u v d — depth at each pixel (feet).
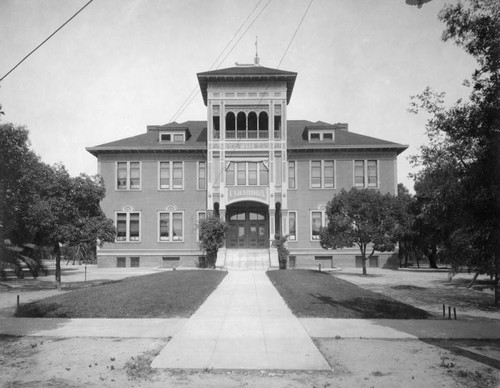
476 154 31.73
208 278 82.64
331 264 132.67
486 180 30.89
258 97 132.46
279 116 133.59
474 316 47.21
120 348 32.73
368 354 30.86
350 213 99.71
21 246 70.08
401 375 26.03
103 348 32.71
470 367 27.58
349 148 134.00
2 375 26.22
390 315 45.42
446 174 36.17
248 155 132.05
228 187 131.13
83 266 155.74
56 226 71.00
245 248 136.26
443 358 29.40
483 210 31.86
